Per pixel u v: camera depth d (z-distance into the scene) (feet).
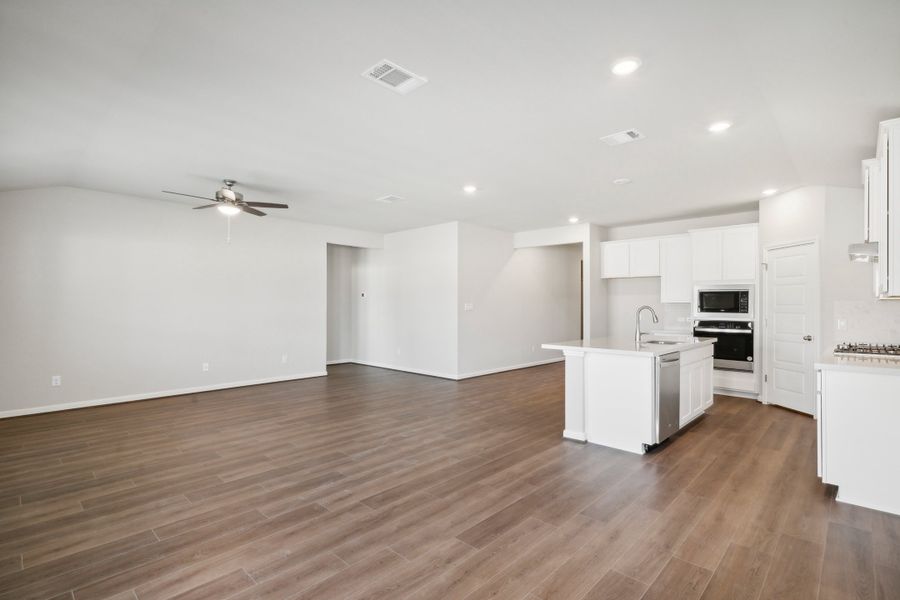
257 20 6.29
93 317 17.01
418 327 24.79
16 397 15.51
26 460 11.30
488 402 17.78
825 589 6.18
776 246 16.74
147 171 14.10
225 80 8.13
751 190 16.12
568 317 30.45
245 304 21.08
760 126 10.05
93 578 6.47
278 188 16.15
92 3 5.84
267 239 21.84
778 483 9.82
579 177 14.51
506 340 25.67
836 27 6.09
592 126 10.21
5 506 8.77
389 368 26.43
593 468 10.76
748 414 15.80
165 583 6.36
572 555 7.04
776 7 5.78
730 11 5.96
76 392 16.63
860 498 8.75
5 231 15.35
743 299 18.22
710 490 9.48
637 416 11.89
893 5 5.51
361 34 6.67
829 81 7.70
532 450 12.11
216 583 6.36
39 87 8.27
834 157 11.69
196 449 12.16
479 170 13.78
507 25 6.41
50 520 8.21
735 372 18.44
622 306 24.21
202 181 15.31
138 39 6.75
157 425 14.47
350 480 10.07
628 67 7.58
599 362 12.61
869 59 6.87
